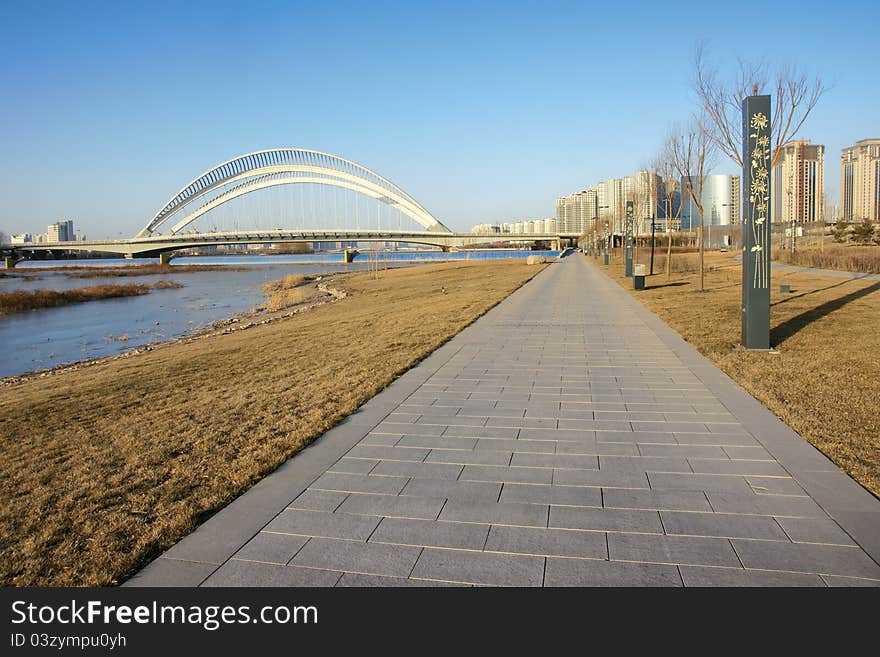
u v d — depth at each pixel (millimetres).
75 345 22453
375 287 36969
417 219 113312
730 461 4480
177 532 3629
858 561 3094
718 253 54812
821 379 6770
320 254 116875
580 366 8242
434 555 3285
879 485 3914
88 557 3434
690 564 3123
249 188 121000
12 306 37750
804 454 4555
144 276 80812
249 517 3799
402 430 5496
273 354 11594
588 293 20922
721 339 9914
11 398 10492
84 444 5945
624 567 3115
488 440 5148
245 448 5203
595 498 3922
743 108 8945
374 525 3643
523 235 98250
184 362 11945
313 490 4191
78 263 110750
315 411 6250
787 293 16859
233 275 78688
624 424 5492
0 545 3680
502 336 11312
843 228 61656
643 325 12320
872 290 16953
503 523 3619
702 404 6090
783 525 3477
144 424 6520
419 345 10398
